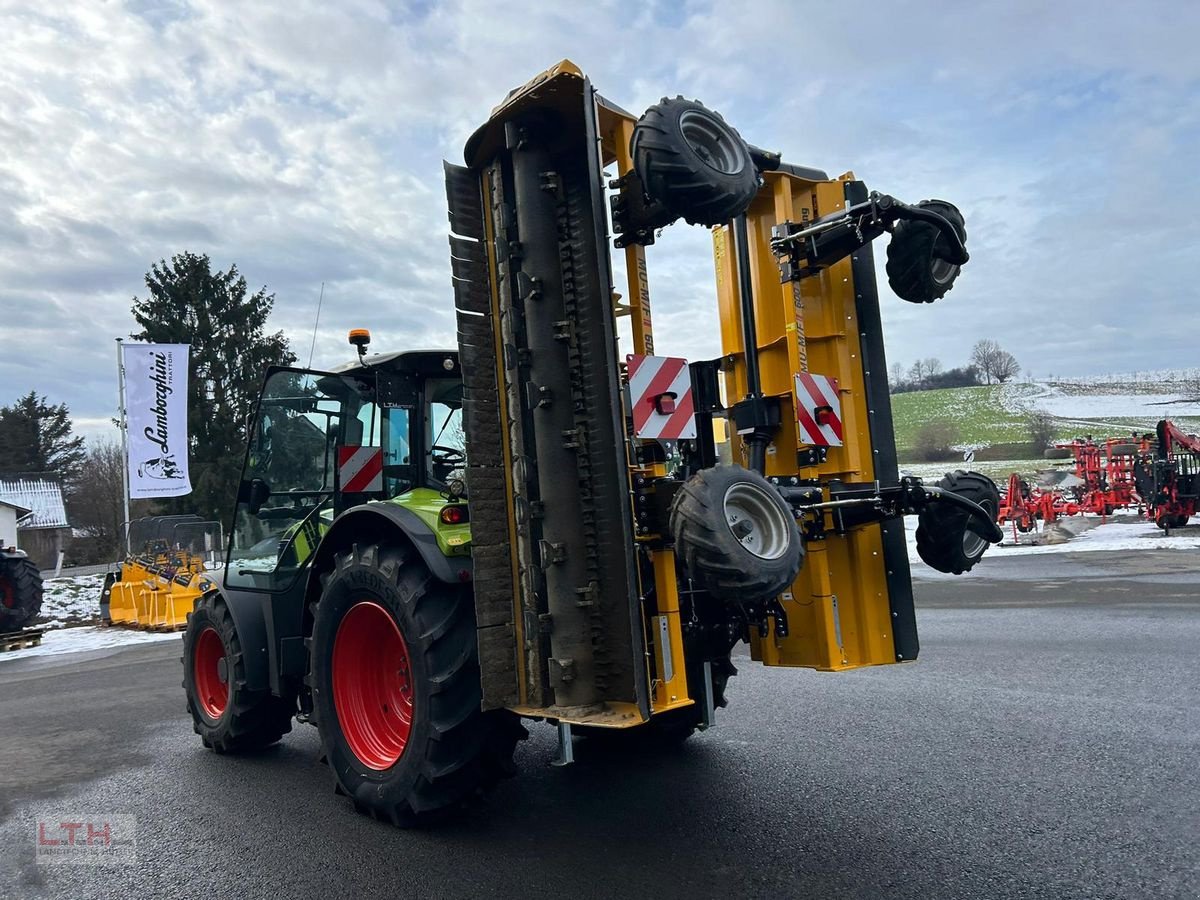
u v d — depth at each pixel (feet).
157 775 15.14
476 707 10.70
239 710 15.57
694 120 9.44
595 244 9.34
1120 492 58.29
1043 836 9.82
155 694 24.25
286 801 13.14
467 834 11.07
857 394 12.17
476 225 10.40
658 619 9.19
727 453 13.43
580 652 9.50
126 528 50.88
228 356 101.40
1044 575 37.58
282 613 14.70
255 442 15.78
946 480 12.64
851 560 11.84
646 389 9.50
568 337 9.79
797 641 11.80
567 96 9.52
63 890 10.12
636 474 9.19
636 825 11.03
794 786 12.12
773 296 12.40
